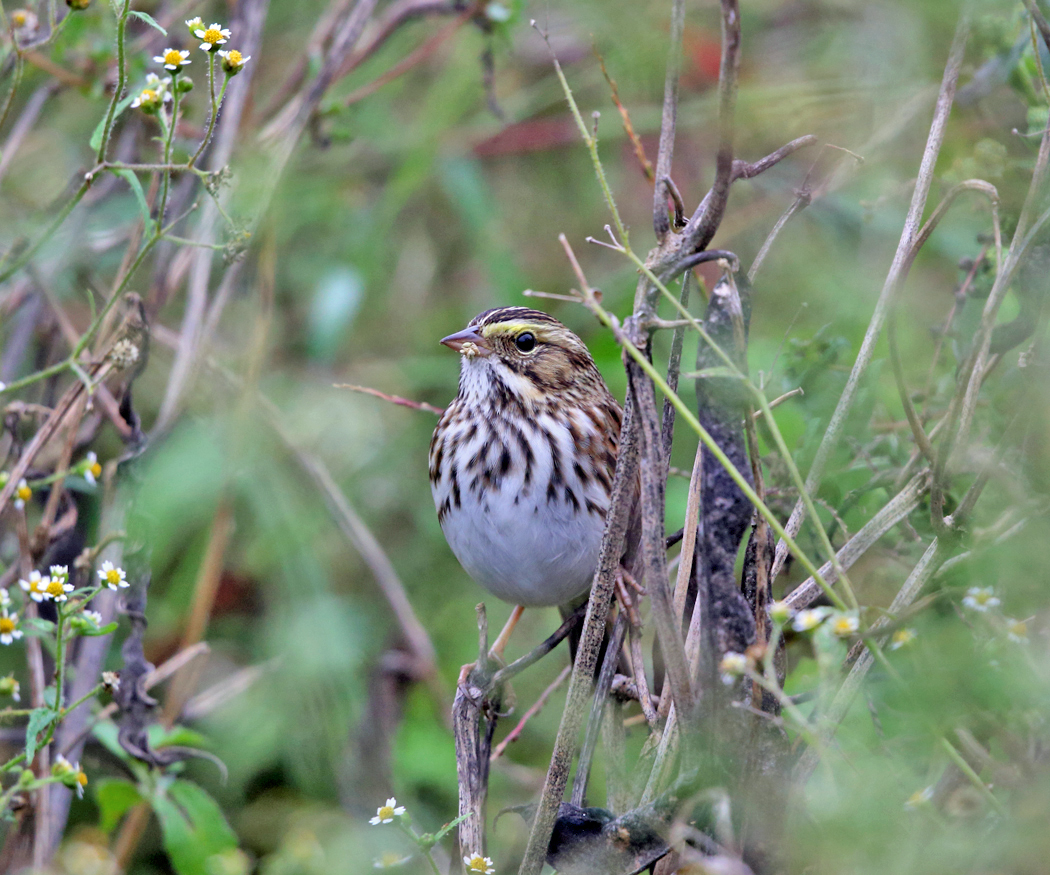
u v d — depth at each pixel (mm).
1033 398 6027
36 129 11211
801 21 12320
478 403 8688
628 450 5828
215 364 10234
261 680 10172
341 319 11664
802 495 5426
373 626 10977
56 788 8188
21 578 7867
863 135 10359
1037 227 5746
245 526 11203
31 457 7891
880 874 5039
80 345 6785
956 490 6992
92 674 8594
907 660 5938
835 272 10148
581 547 8445
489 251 12523
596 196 13227
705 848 5543
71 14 6957
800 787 5598
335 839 7719
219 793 9766
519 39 13227
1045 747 5219
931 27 9109
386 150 12617
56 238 9305
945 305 9289
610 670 6457
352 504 11539
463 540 8727
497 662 7855
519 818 9188
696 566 6309
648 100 12453
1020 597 5820
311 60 10273
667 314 11086
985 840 5059
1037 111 7492
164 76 9367
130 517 8273
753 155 11750
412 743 10156
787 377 8031
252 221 9000
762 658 5230
